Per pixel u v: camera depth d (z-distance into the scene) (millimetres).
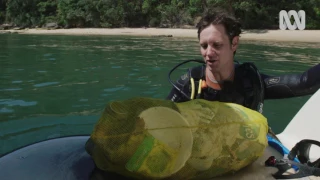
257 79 1753
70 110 3615
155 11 29812
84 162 1486
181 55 9266
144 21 30312
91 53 9719
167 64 7312
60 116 3400
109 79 5410
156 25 29266
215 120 1369
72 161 1485
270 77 1844
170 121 1285
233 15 1663
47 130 2986
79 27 32062
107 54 9469
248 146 1407
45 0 36125
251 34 21516
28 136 2846
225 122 1381
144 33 23250
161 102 1353
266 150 1706
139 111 1279
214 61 1635
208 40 1613
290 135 2072
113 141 1244
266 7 26578
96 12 31438
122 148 1237
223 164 1375
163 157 1247
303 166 1422
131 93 4422
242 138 1397
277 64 7777
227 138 1366
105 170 1385
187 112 1357
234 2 25438
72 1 32625
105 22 30750
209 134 1335
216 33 1596
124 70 6402
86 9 31656
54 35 21891
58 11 33906
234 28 1622
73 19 31984
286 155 1675
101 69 6531
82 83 5066
